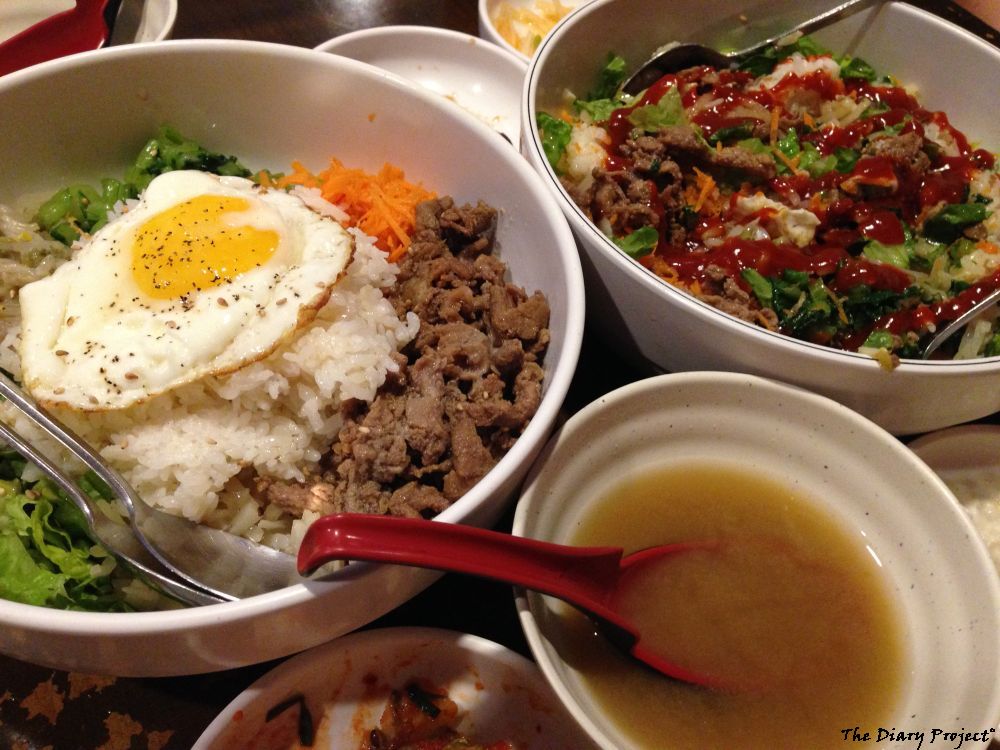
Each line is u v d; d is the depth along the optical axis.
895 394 0.26
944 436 0.28
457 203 0.33
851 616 0.25
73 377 0.26
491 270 0.30
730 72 0.37
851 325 0.30
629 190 0.32
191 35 0.40
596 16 0.35
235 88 0.32
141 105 0.31
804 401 0.26
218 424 0.27
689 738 0.23
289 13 0.43
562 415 0.30
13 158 0.30
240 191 0.30
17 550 0.25
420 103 0.31
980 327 0.30
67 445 0.25
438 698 0.25
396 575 0.22
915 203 0.34
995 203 0.34
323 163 0.34
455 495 0.26
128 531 0.25
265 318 0.27
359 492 0.26
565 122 0.34
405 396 0.28
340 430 0.27
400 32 0.41
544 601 0.25
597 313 0.30
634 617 0.25
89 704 0.24
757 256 0.30
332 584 0.21
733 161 0.33
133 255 0.27
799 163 0.34
